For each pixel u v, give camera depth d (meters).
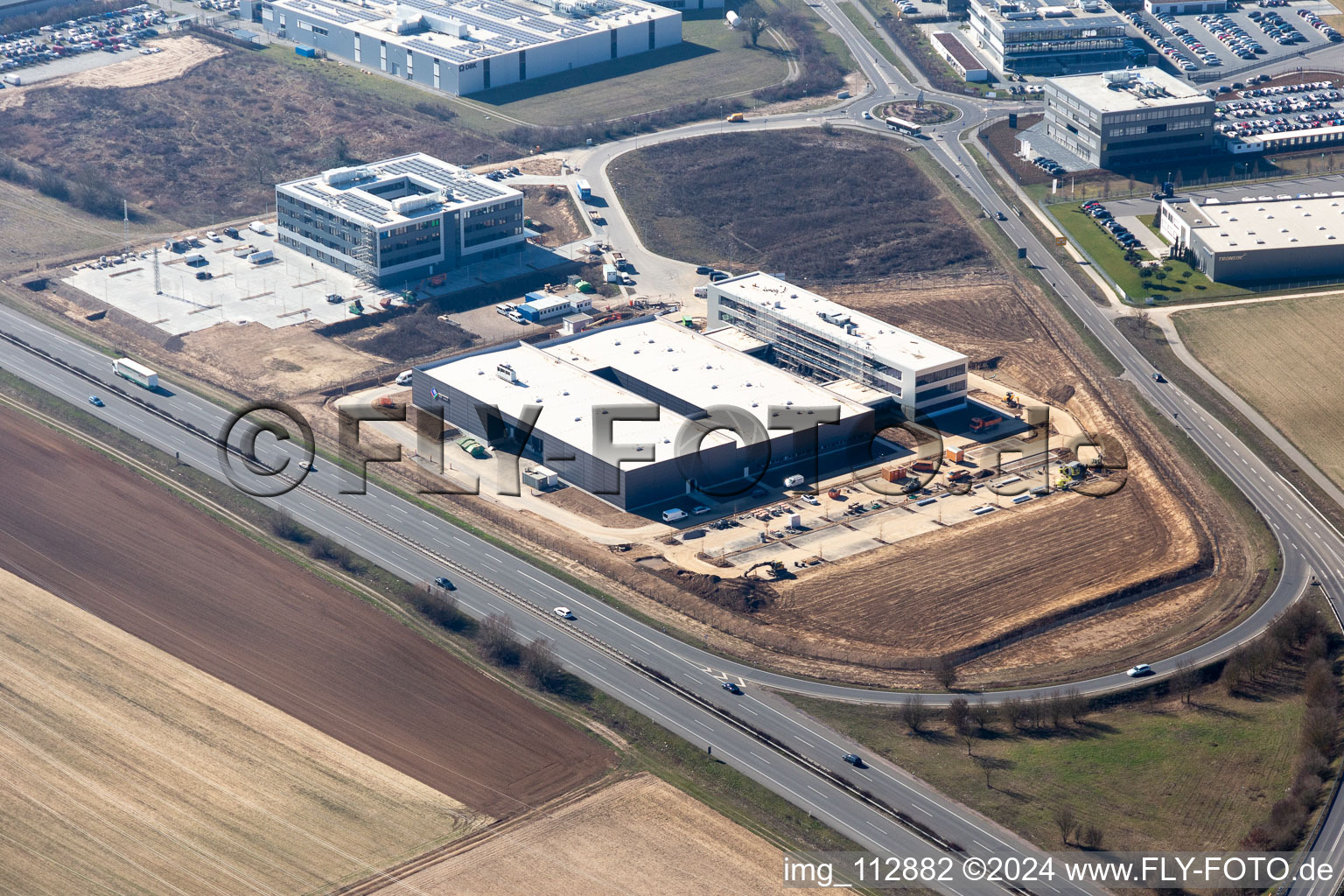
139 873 198.25
